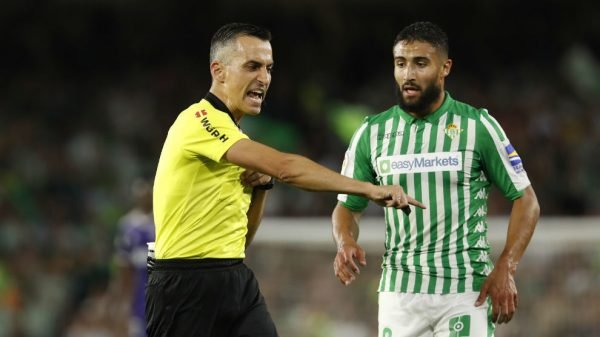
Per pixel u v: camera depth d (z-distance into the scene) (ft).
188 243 54.65
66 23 187.93
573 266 103.04
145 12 189.06
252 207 58.44
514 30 187.42
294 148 168.45
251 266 107.55
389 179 59.16
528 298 102.47
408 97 57.93
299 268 107.14
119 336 133.80
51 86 182.19
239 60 54.60
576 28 187.01
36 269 146.61
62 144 169.89
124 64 188.85
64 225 154.61
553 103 172.86
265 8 187.83
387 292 59.98
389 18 188.24
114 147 168.96
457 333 57.77
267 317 56.49
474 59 187.73
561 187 158.30
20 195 156.66
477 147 58.13
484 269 58.44
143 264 105.50
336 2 187.32
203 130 53.57
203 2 188.24
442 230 58.18
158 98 180.45
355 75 187.01
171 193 54.60
